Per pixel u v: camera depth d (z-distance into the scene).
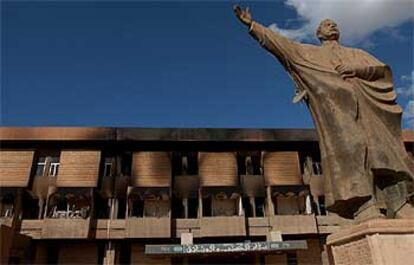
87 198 31.45
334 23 8.02
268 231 31.22
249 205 33.44
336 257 6.43
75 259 30.50
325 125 6.97
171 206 31.81
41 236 29.20
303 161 35.31
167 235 30.16
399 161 6.39
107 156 34.12
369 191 6.21
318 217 31.89
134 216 32.28
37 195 31.73
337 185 6.50
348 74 6.97
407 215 6.12
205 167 33.62
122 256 31.11
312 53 7.50
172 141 33.53
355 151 6.44
